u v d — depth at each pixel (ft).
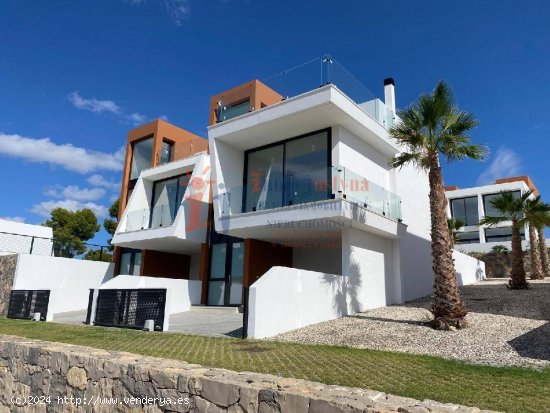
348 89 47.06
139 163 77.56
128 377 15.34
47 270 61.26
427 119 37.04
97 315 43.65
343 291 42.52
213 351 25.02
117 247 71.92
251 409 11.59
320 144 48.78
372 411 9.45
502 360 22.39
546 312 36.47
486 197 131.64
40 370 19.20
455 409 9.81
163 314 37.09
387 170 55.57
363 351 24.75
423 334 30.42
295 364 20.80
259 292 32.73
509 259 97.19
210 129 53.16
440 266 33.76
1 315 57.77
